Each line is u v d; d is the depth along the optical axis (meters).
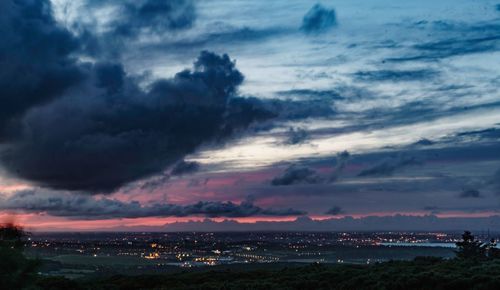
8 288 26.92
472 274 37.81
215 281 50.72
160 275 58.12
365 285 39.97
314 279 45.19
